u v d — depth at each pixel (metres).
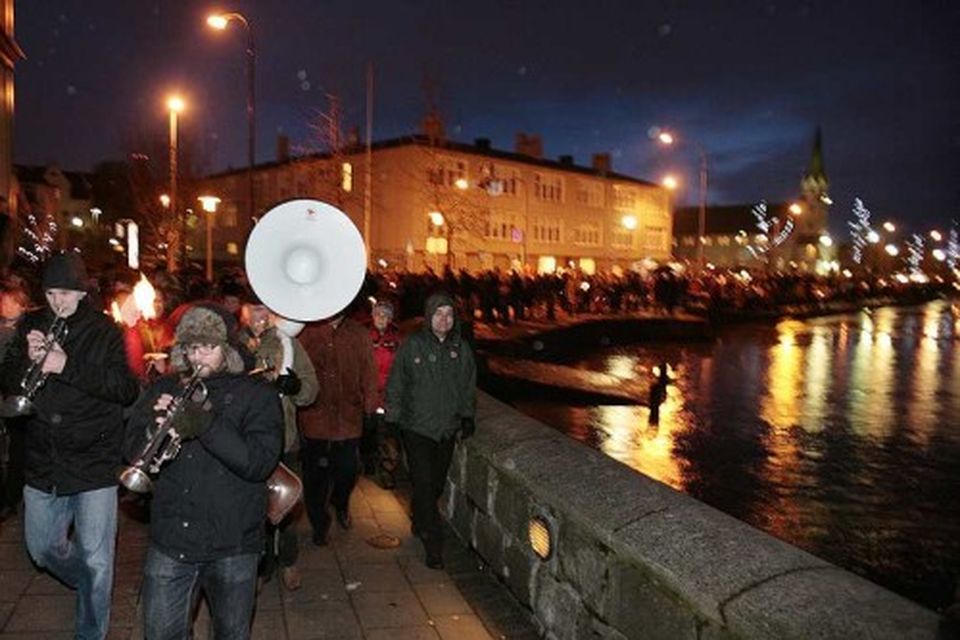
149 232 44.28
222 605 3.36
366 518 6.67
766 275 54.84
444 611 4.95
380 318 7.86
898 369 25.14
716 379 22.23
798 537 9.17
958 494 10.95
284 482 4.14
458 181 41.38
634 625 3.68
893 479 11.73
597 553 4.03
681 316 35.34
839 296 62.12
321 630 4.62
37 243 49.44
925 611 2.64
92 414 3.98
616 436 14.50
